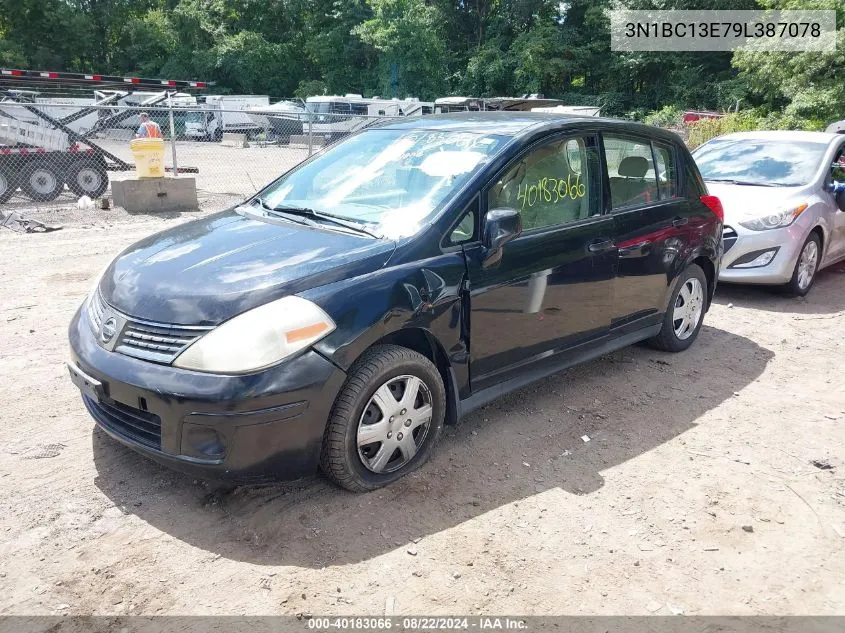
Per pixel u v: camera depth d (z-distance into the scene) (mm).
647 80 44594
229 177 18344
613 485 3637
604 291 4504
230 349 2908
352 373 3207
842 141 8297
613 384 4965
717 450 4074
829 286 8125
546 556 3037
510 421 4309
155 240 3869
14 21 46906
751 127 21938
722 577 2969
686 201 5320
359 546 3021
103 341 3197
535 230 4047
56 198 14375
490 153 3945
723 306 7168
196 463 2959
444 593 2773
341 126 29859
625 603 2783
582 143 4445
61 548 2939
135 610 2611
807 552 3160
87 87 17578
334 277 3211
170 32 50688
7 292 6828
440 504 3365
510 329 3908
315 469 3174
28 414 4145
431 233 3555
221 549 2971
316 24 52750
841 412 4664
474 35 50656
